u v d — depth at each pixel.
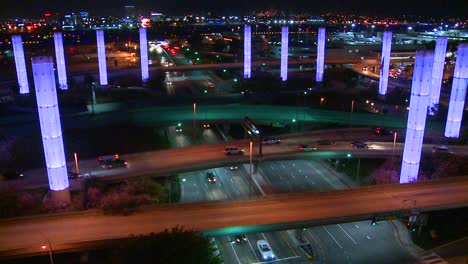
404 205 62.31
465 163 83.25
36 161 91.31
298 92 164.00
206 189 90.25
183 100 151.75
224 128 131.62
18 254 51.22
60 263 57.81
